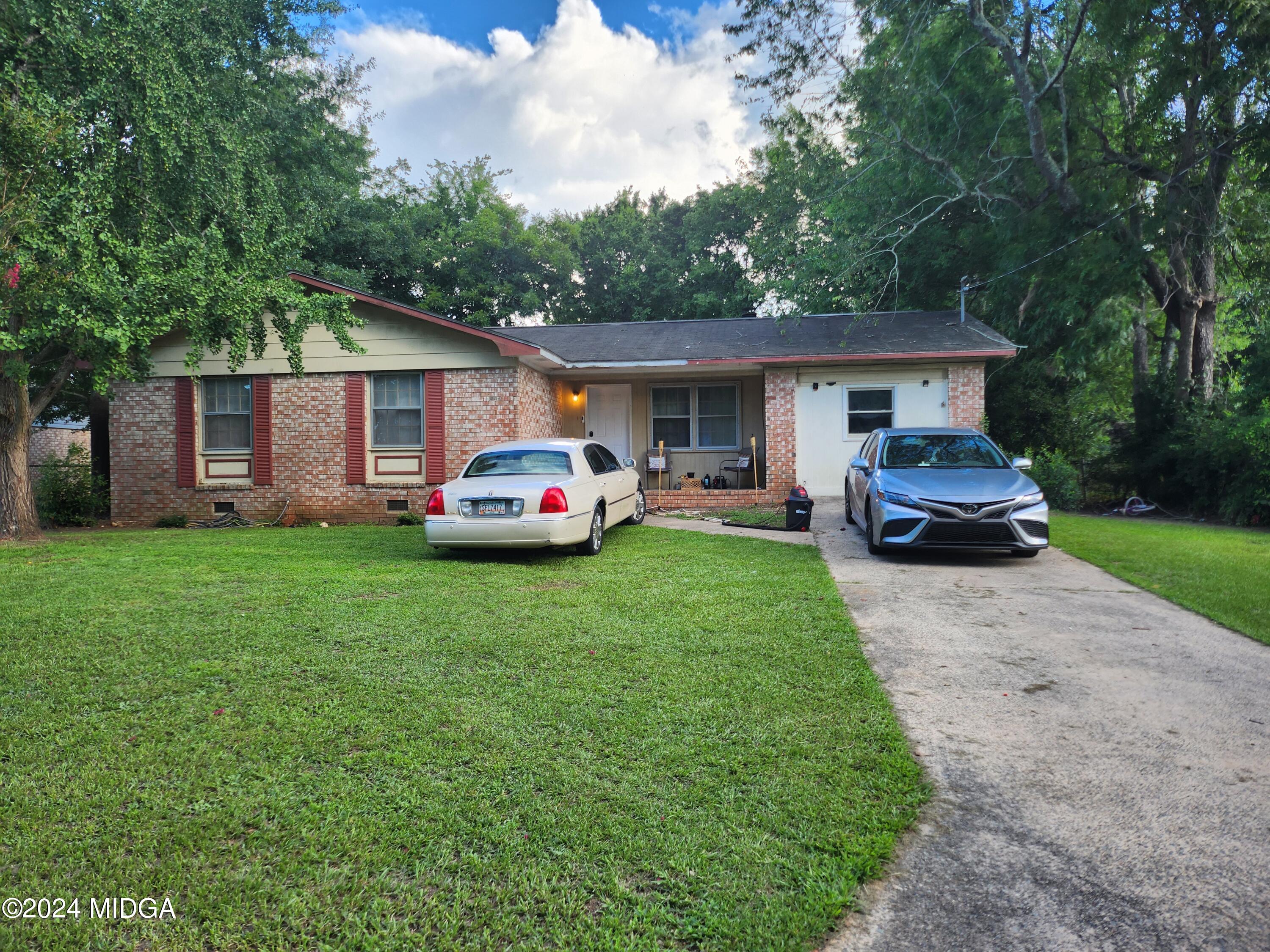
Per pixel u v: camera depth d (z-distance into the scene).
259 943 1.96
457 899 2.13
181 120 10.35
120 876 2.23
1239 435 11.91
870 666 4.32
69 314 8.37
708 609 5.57
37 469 16.83
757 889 2.19
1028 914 2.09
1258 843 2.44
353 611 5.51
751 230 31.83
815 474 14.43
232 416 13.98
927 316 17.05
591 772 2.91
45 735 3.24
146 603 5.79
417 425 13.48
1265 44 13.31
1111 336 16.88
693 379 16.28
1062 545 8.87
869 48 17.88
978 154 17.91
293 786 2.79
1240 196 16.39
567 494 7.77
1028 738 3.29
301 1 18.53
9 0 9.26
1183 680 4.05
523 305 32.66
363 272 26.95
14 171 8.71
